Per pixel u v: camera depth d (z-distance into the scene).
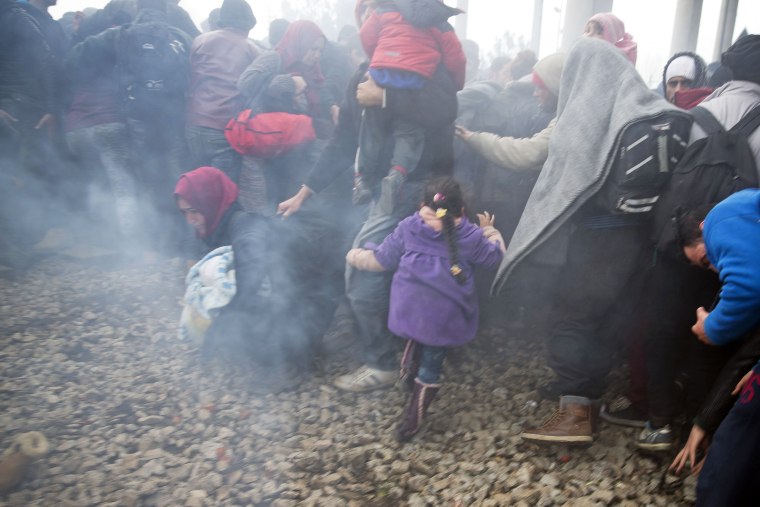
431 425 3.40
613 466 2.97
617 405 3.34
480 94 4.25
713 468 2.17
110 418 3.47
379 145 3.57
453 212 3.16
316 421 3.47
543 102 3.63
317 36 5.35
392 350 3.74
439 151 3.66
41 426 3.35
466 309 3.18
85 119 5.66
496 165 3.71
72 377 3.91
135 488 2.88
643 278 3.04
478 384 3.81
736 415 2.13
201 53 5.40
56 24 6.16
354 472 3.04
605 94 2.98
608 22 3.97
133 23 5.41
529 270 4.04
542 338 4.27
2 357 4.12
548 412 3.43
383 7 3.57
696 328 2.39
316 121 5.38
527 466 2.99
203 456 3.13
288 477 3.00
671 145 2.72
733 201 2.19
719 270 2.19
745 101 2.83
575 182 2.92
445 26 3.54
